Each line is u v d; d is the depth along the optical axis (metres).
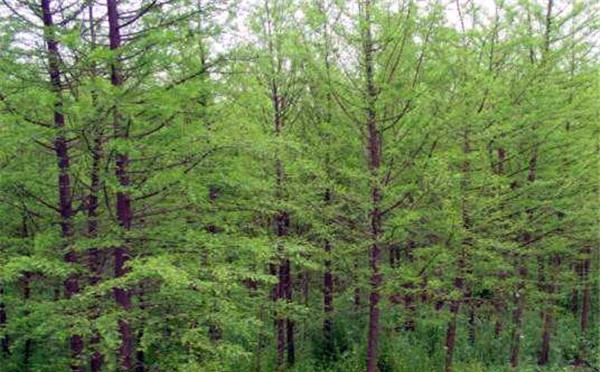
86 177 8.42
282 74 11.35
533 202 10.91
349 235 10.17
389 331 14.80
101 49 6.48
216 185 9.07
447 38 9.04
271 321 15.29
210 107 8.68
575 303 21.69
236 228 9.81
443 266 10.23
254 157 10.41
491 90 9.66
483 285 11.45
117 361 8.62
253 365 13.25
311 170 9.32
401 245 11.79
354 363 13.50
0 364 11.87
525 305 13.92
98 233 8.08
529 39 9.95
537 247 12.29
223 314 8.03
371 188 9.72
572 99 11.34
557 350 16.92
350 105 9.63
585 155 11.31
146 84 8.24
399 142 9.37
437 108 9.25
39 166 7.91
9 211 8.71
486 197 10.53
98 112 7.00
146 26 8.20
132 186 7.66
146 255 8.59
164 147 7.75
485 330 17.45
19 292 10.53
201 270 7.88
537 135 10.97
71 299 7.29
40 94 6.28
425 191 9.20
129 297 8.44
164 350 8.84
